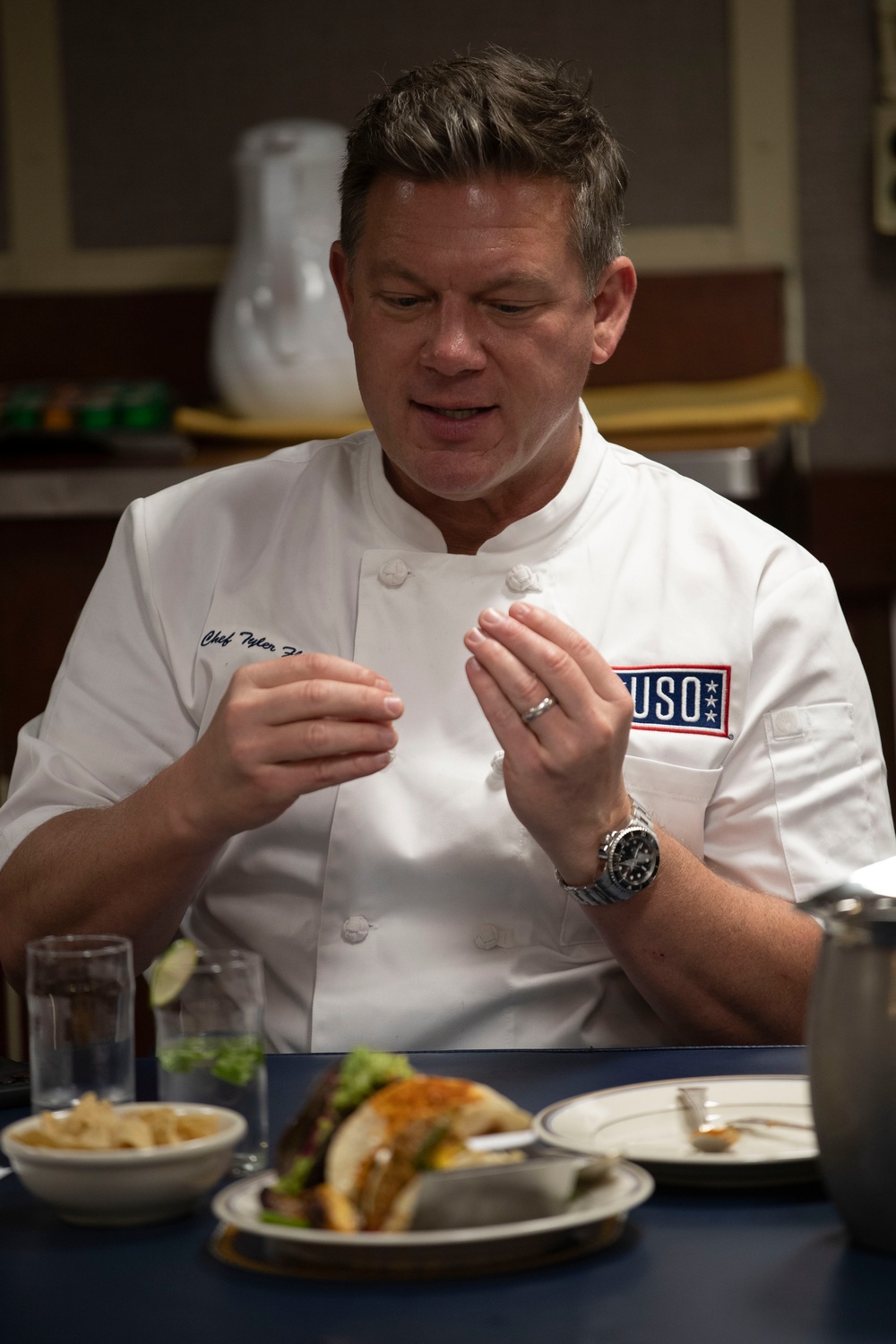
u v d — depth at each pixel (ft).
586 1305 4.16
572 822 6.66
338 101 16.37
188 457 14.51
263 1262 4.43
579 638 6.53
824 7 16.06
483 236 6.98
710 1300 4.18
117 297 16.71
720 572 8.16
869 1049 4.38
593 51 16.20
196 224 16.63
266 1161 5.15
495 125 6.98
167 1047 5.13
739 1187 4.94
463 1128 4.50
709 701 7.95
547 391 7.29
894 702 16.49
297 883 7.84
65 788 7.95
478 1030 7.58
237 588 8.33
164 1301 4.22
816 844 7.91
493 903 7.64
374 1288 4.27
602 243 7.48
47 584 14.14
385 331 7.22
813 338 16.51
